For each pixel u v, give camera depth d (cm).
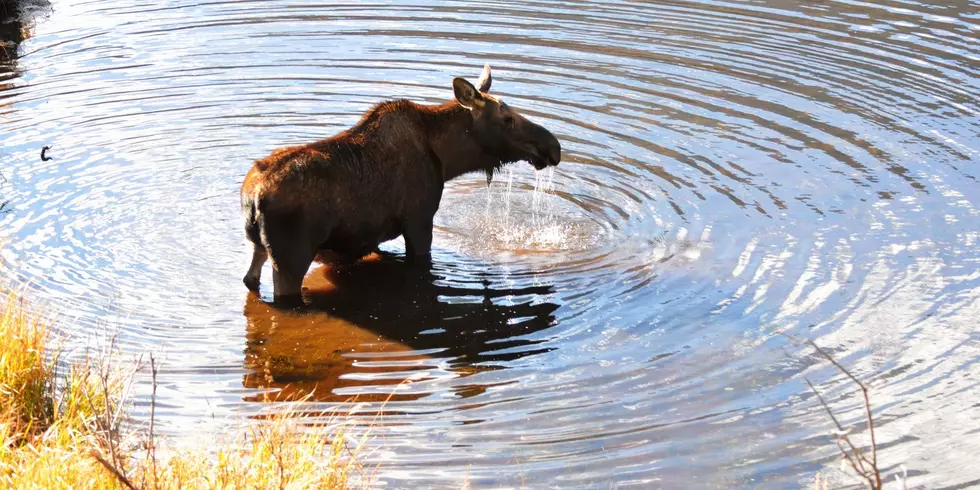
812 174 1683
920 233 1462
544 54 2273
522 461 948
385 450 964
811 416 1026
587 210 1600
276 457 830
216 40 2400
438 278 1389
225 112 1978
